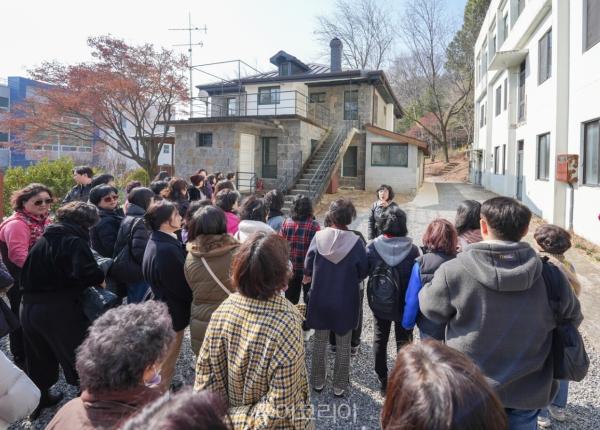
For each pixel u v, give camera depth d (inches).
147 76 574.9
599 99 303.6
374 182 708.0
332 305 115.4
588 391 124.3
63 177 428.1
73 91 551.5
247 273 66.6
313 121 611.2
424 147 731.4
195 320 99.7
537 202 456.1
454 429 31.8
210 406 32.9
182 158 574.6
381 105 892.0
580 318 68.5
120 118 631.2
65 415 46.1
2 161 1133.1
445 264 74.4
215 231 101.4
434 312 73.7
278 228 162.4
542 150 446.3
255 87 778.8
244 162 641.6
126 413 44.8
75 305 104.5
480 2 1311.5
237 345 65.5
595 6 314.2
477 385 34.4
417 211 500.1
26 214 132.7
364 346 155.2
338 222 120.6
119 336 47.9
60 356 105.0
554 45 372.2
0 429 77.9
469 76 1343.5
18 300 132.3
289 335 64.7
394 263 113.7
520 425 67.4
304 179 560.4
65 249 100.9
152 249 112.1
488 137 791.7
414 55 1332.4
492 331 65.4
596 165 313.9
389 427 36.2
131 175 647.1
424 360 36.9
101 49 550.0
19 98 1285.7
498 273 65.1
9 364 79.1
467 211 111.5
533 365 65.3
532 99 479.5
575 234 344.2
